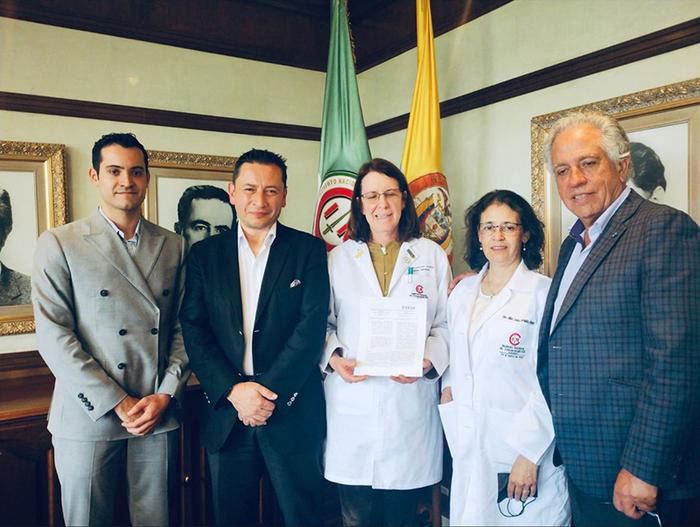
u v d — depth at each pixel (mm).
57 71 2479
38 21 2426
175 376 1713
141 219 1787
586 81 2088
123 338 1651
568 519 1483
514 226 1568
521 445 1438
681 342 1156
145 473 1699
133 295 1685
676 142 1795
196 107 2871
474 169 2596
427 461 1724
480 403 1542
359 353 1660
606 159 1347
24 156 2383
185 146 2836
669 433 1153
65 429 1605
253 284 1743
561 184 1404
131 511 1726
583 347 1321
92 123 2562
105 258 1654
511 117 2396
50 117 2463
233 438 1665
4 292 2357
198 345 1660
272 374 1606
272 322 1673
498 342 1525
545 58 2248
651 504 1177
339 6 2641
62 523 2004
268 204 1694
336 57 2625
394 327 1670
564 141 1386
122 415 1595
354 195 1839
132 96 2676
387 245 1830
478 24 2547
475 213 1703
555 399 1371
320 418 1772
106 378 1592
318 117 3314
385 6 3129
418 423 1709
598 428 1298
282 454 1648
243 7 3008
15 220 2375
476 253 1735
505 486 1519
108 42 2602
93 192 2574
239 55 2994
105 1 2584
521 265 1604
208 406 1739
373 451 1684
